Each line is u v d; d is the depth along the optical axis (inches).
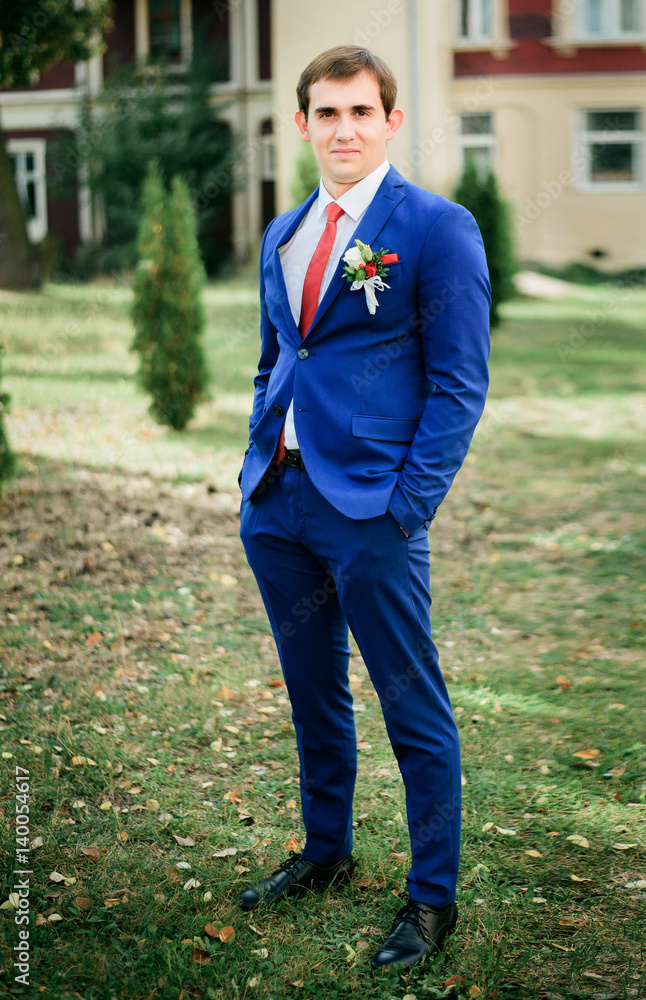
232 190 772.6
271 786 123.3
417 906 90.2
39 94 848.3
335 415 85.9
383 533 84.7
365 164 84.8
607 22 750.5
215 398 359.6
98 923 94.5
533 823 114.0
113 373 388.2
